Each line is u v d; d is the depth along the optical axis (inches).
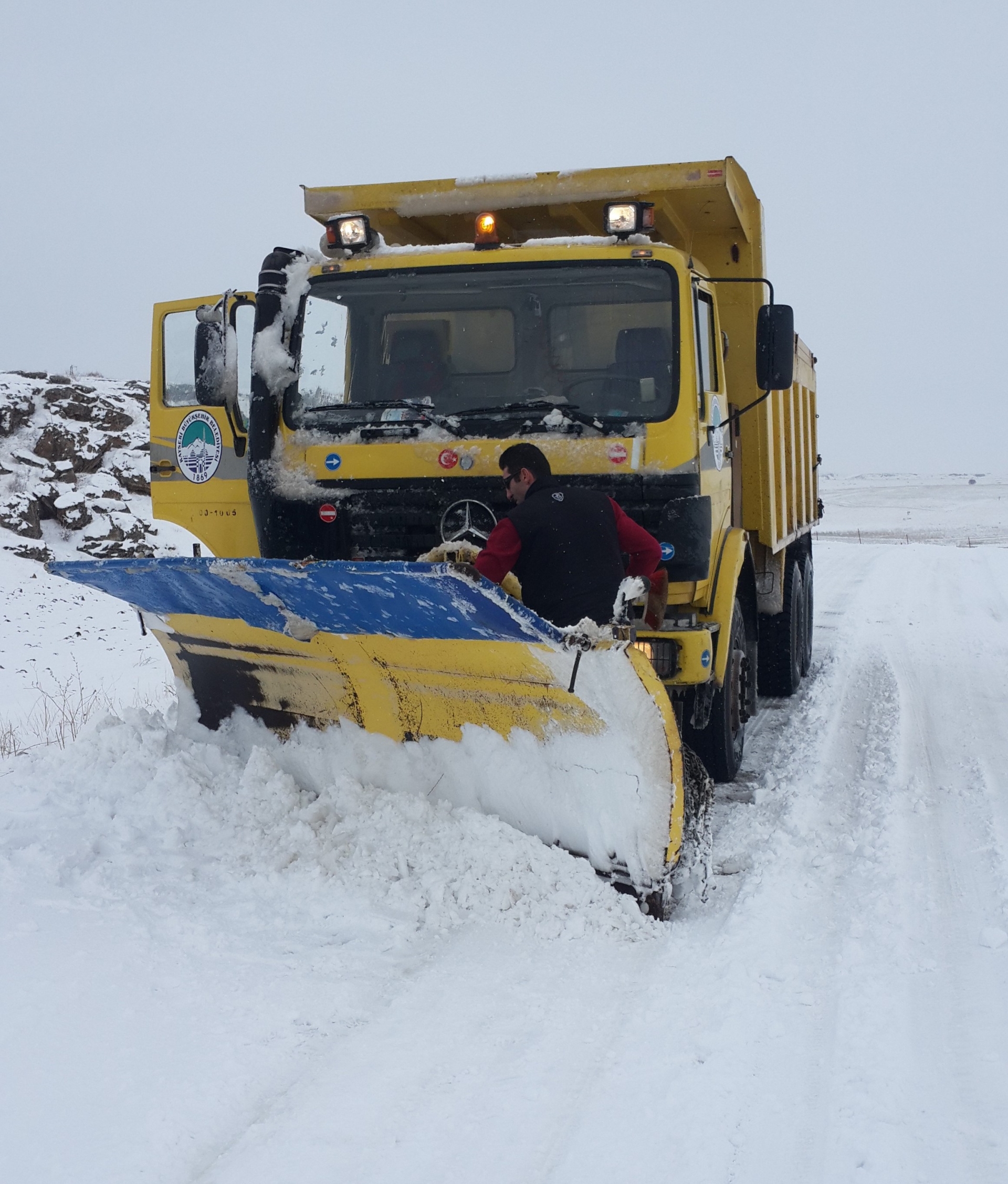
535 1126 110.3
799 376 345.7
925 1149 104.7
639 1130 109.1
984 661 414.9
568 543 176.1
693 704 213.3
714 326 226.8
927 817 210.2
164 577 182.9
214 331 217.8
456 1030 131.3
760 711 331.0
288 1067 123.0
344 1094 116.9
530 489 181.6
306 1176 102.5
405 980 145.6
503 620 152.4
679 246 254.5
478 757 179.5
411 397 214.7
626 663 154.4
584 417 198.7
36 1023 130.3
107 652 500.4
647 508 197.2
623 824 162.6
